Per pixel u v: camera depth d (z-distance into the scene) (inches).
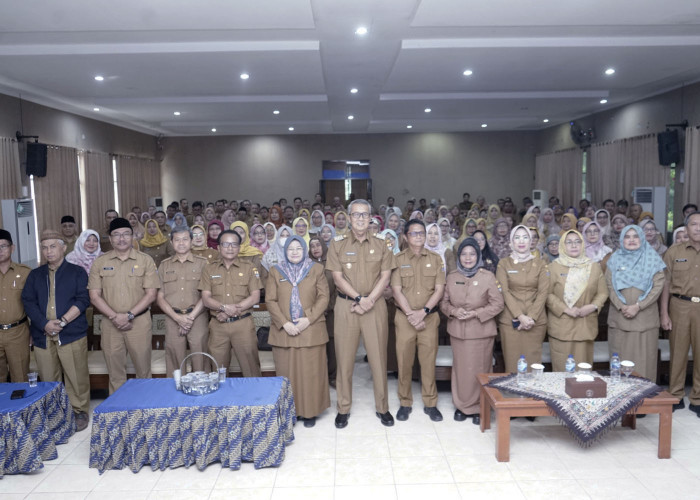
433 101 458.6
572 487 130.8
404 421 169.9
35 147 406.6
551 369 184.2
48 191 438.9
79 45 281.0
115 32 259.6
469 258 166.4
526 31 269.9
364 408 181.2
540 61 321.4
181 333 174.7
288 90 407.8
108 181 550.6
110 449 139.6
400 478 136.0
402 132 716.7
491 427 165.0
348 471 139.6
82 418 170.4
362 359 234.2
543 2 223.8
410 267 168.1
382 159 723.4
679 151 409.1
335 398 191.0
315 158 721.6
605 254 217.9
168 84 372.2
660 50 295.7
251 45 280.7
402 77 366.9
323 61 320.5
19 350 171.6
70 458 148.4
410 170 724.0
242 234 260.7
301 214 388.5
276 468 141.2
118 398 142.9
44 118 439.5
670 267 176.6
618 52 299.7
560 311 167.0
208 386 145.6
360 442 155.9
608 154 515.8
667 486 130.7
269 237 281.9
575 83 394.9
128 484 133.6
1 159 378.0
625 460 143.7
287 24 249.4
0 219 337.4
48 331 164.2
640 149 462.6
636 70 349.7
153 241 313.7
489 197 723.4
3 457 136.6
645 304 167.5
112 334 169.8
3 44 277.9
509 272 169.6
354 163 722.8
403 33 270.4
